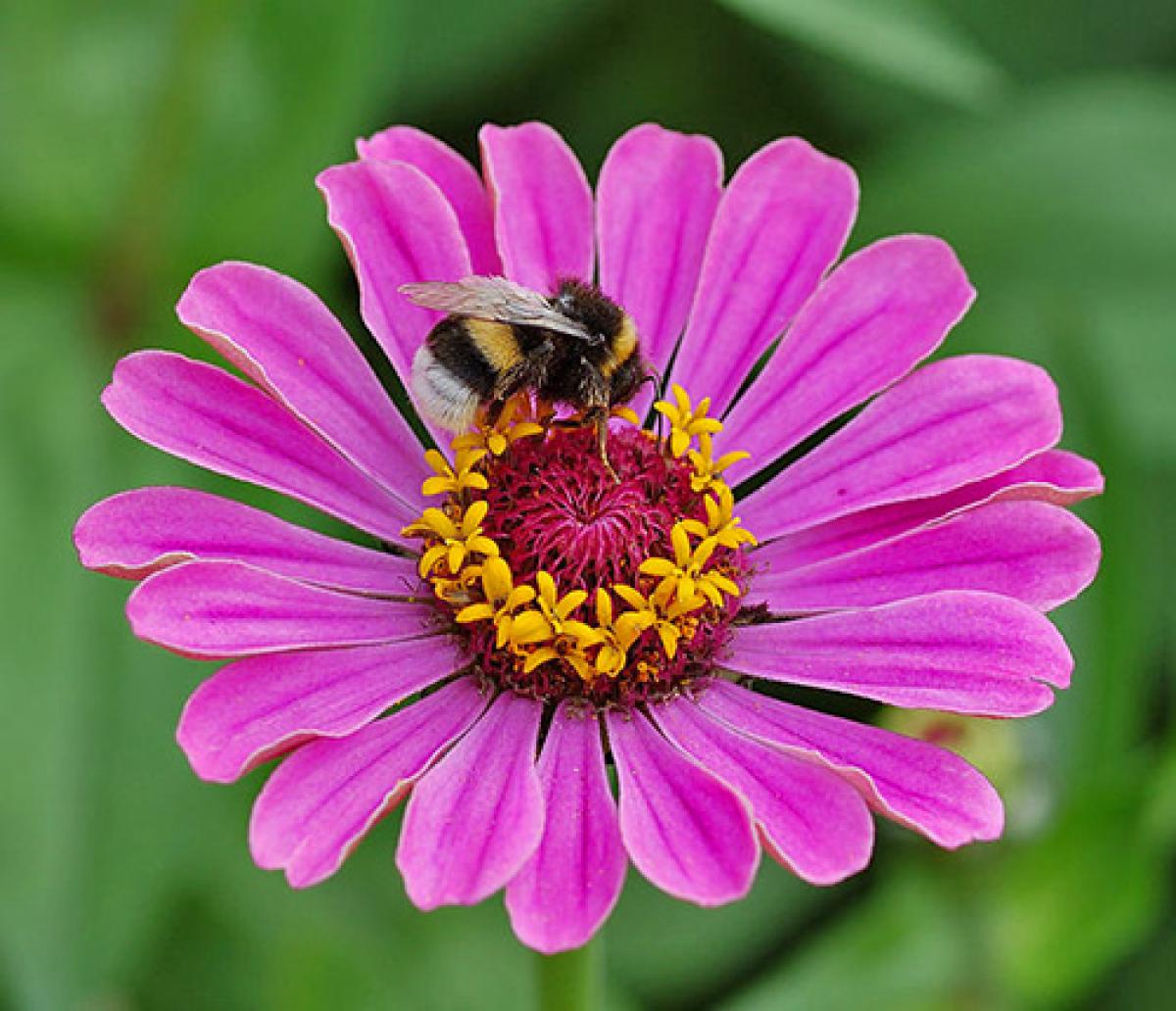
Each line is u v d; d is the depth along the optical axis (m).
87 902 0.31
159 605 0.27
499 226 0.29
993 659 0.28
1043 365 0.32
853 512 0.29
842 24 0.31
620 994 0.32
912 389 0.29
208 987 0.32
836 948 0.32
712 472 0.29
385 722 0.28
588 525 0.29
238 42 0.32
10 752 0.31
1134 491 0.32
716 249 0.29
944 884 0.32
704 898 0.26
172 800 0.32
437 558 0.28
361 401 0.29
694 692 0.29
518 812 0.27
